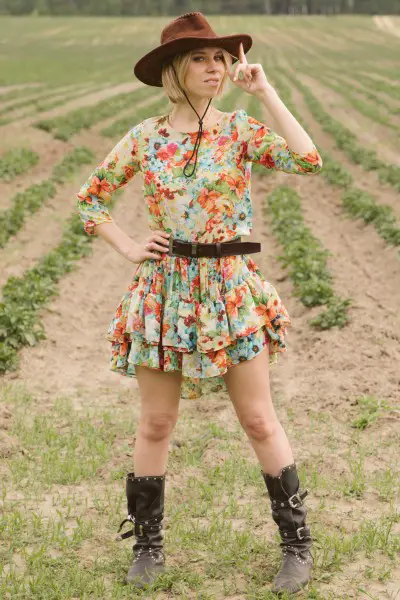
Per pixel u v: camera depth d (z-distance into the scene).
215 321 3.77
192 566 4.22
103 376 7.81
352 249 12.76
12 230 13.92
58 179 18.25
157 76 4.00
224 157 3.80
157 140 3.88
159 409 4.00
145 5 129.50
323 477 5.31
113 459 5.70
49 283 10.55
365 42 93.31
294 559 3.99
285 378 7.57
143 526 4.11
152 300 3.84
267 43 89.88
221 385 4.18
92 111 31.25
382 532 4.44
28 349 8.48
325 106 33.91
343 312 9.09
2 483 5.30
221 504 4.98
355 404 6.71
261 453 4.00
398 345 8.23
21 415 6.55
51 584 4.01
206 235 3.81
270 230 14.30
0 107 32.62
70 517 4.81
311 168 3.73
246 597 3.91
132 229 14.89
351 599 3.89
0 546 4.45
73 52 79.75
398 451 5.77
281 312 3.95
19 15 127.69
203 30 3.75
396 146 23.59
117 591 3.94
